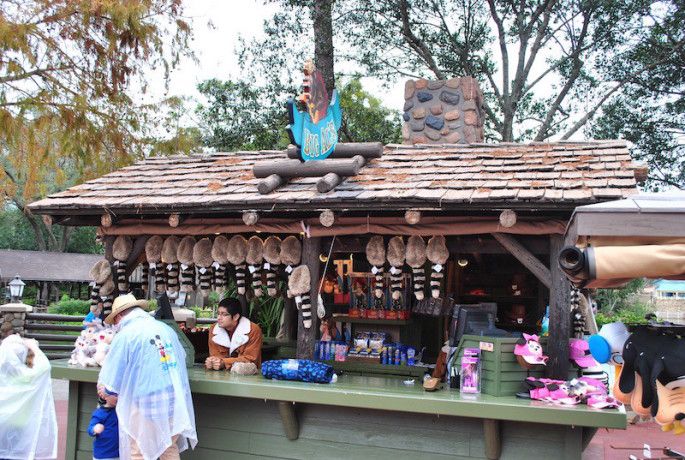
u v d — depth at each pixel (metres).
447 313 6.73
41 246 41.06
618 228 3.35
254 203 5.69
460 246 5.79
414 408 4.70
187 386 5.11
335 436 5.22
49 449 6.38
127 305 5.15
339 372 6.26
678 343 3.78
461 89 7.85
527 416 4.40
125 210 6.19
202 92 16.84
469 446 4.83
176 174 7.11
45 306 33.12
